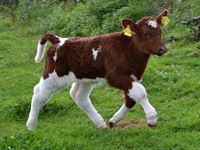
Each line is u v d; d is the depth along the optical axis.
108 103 11.73
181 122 9.78
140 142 9.09
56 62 9.59
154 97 11.75
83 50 9.41
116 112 10.34
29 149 8.77
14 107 11.72
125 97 9.50
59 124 10.62
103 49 9.25
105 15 18.72
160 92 12.02
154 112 8.85
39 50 9.98
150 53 8.98
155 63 13.90
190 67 13.36
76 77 9.59
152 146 8.92
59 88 9.77
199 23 15.88
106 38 9.32
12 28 21.19
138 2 18.62
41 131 9.77
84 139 9.38
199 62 13.57
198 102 10.97
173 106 10.96
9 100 12.57
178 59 14.13
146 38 8.91
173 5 18.11
